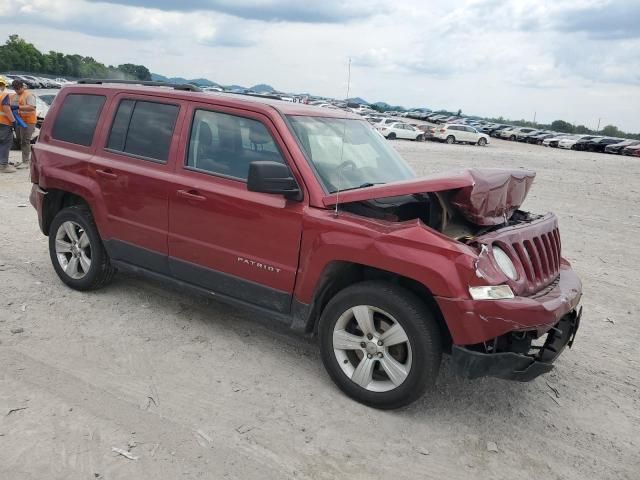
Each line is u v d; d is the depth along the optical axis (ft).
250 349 14.76
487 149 122.72
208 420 11.49
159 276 15.84
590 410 13.17
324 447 10.93
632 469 11.12
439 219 12.55
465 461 10.90
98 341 14.60
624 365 15.70
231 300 14.46
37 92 74.18
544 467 10.94
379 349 12.07
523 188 13.60
